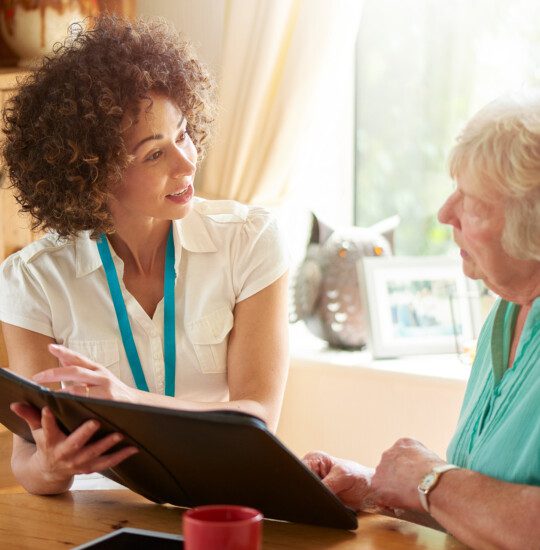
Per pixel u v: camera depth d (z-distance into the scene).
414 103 3.25
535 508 1.23
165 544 1.28
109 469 1.52
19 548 1.35
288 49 2.97
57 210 1.85
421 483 1.36
